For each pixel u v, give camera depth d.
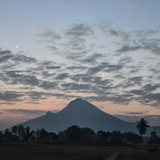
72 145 175.88
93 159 51.38
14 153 68.44
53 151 83.56
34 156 57.56
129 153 81.62
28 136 153.25
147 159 51.66
